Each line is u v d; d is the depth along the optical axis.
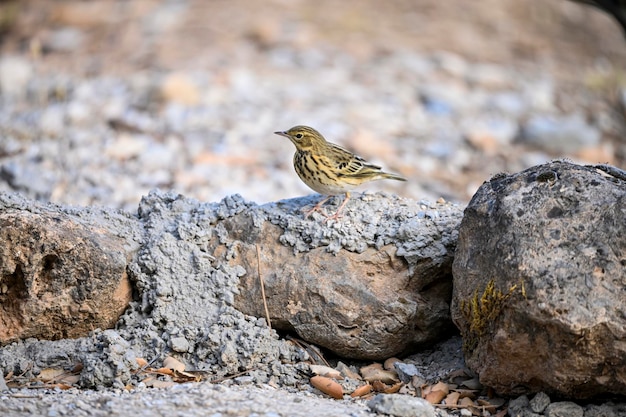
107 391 9.95
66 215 11.16
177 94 24.16
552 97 27.30
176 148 21.03
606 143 24.00
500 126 24.59
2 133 21.53
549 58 31.20
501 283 9.39
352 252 11.05
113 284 10.78
